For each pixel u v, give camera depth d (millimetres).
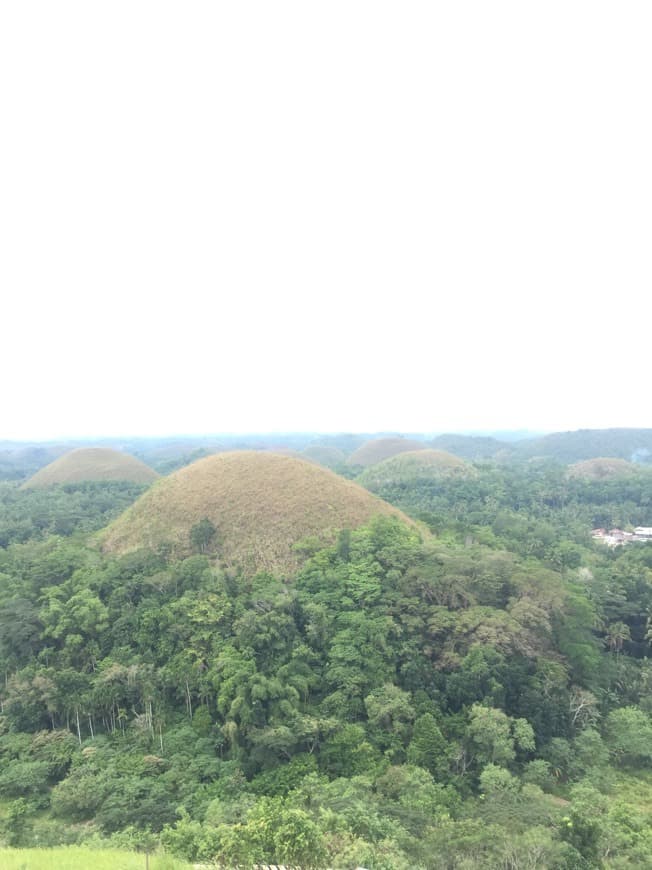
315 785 20812
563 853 15836
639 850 17703
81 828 20078
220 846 14445
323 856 13781
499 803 20297
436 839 16922
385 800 20156
